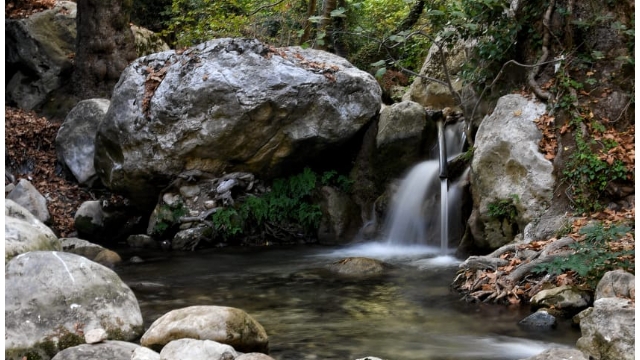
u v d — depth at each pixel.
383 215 9.70
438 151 9.61
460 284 6.62
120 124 9.77
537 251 6.54
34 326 4.48
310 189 9.95
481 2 8.93
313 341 4.98
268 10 14.57
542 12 8.61
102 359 4.09
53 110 12.55
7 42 13.06
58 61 12.73
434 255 8.62
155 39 14.54
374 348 4.81
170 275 7.57
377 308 5.99
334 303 6.19
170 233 9.76
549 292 5.77
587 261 5.92
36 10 13.67
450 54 11.92
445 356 4.63
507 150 7.70
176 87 9.52
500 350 4.76
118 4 12.53
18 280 4.66
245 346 4.51
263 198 9.90
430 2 10.06
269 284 7.03
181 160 9.62
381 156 9.81
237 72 9.46
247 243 9.77
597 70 8.10
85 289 4.80
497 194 7.68
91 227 10.04
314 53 10.30
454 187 8.89
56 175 11.20
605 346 4.39
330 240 9.80
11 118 11.68
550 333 5.17
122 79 9.98
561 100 7.75
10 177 10.82
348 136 9.93
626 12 8.16
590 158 7.17
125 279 7.34
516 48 8.95
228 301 6.29
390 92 14.32
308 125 9.67
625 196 7.04
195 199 9.73
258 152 9.71
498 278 6.34
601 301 4.84
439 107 11.80
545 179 7.38
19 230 5.35
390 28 15.31
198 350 4.12
